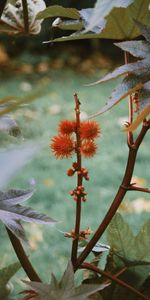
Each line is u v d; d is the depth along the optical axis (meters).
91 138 0.76
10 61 6.80
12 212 0.72
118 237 0.86
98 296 0.83
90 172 4.00
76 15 0.77
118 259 0.87
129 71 0.67
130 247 0.86
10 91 5.95
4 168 0.37
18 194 0.77
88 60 7.07
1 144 0.62
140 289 0.86
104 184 3.83
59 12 0.77
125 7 0.67
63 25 0.79
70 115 5.21
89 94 5.92
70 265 0.71
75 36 0.76
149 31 0.69
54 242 2.99
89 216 3.34
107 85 6.23
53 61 6.93
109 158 4.29
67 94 5.88
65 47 7.16
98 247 0.90
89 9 0.77
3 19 0.90
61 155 0.76
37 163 4.09
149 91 0.64
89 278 0.87
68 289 0.70
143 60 0.68
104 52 7.17
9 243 2.94
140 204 3.33
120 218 0.85
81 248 0.90
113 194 3.66
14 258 2.78
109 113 5.27
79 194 0.78
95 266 0.85
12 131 0.71
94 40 7.12
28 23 0.89
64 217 3.31
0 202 0.73
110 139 4.66
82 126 0.76
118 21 0.74
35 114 5.13
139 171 3.96
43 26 5.31
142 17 0.74
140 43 0.69
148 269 0.86
